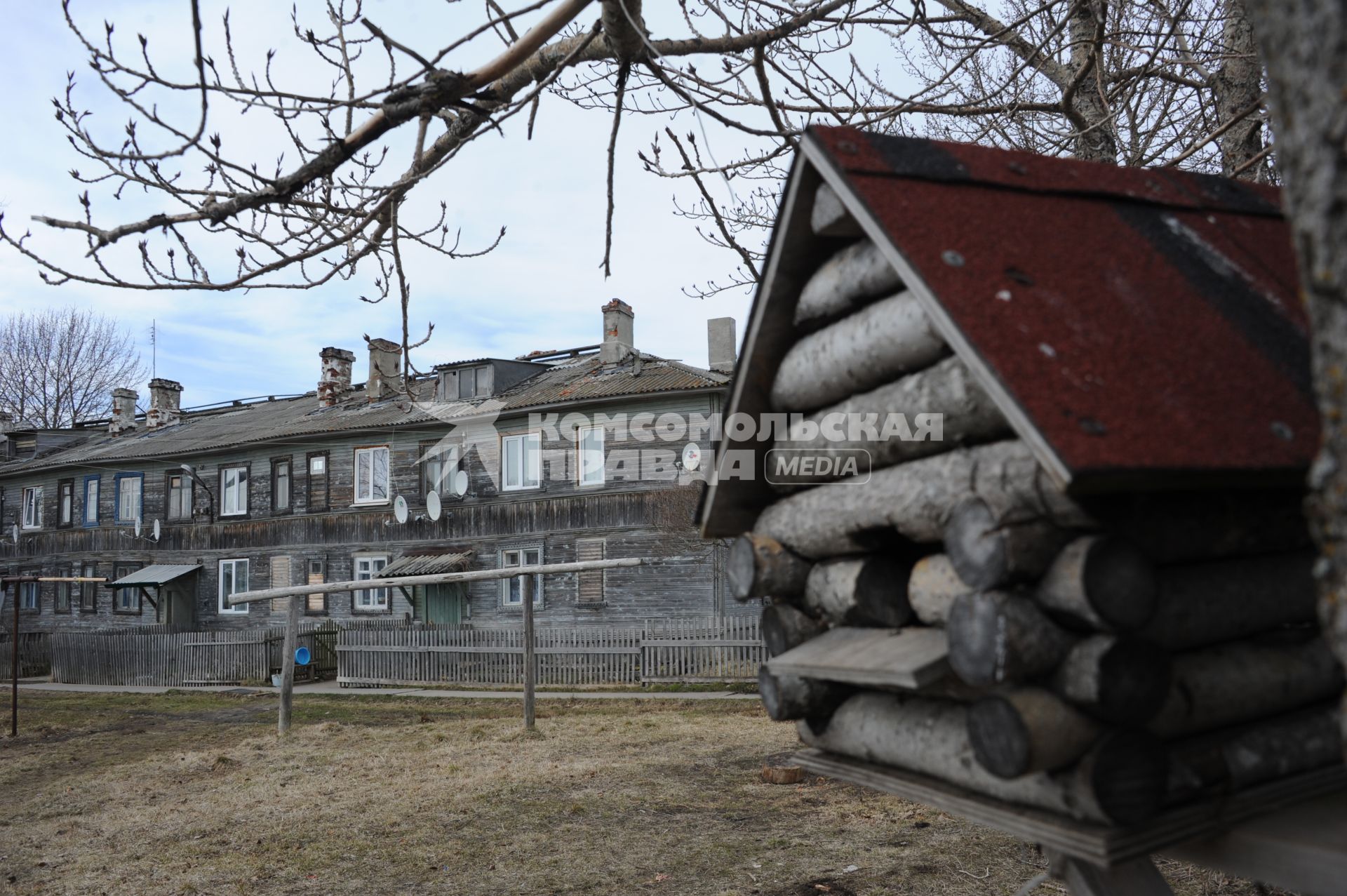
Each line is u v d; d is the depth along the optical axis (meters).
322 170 3.69
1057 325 1.86
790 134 4.21
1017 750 1.72
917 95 4.65
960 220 2.13
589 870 6.41
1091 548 1.67
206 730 14.55
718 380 20.50
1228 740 1.92
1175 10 6.73
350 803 8.70
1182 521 1.83
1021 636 1.72
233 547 27.77
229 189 4.04
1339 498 1.30
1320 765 2.02
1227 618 1.95
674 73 4.22
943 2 6.57
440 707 16.48
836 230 2.41
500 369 24.81
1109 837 1.73
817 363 2.64
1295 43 1.33
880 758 2.53
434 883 6.30
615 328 24.27
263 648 21.66
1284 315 2.12
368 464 25.56
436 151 4.14
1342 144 1.26
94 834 7.99
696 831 7.25
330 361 29.70
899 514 2.24
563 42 4.16
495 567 23.11
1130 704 1.70
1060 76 6.83
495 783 9.23
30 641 25.95
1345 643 1.30
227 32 3.62
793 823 7.37
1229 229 2.46
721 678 17.30
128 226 3.76
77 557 31.30
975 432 2.09
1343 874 1.69
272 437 26.23
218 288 3.94
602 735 12.02
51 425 46.97
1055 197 2.35
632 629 18.17
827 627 2.81
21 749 13.23
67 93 3.62
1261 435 1.73
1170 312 2.01
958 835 6.76
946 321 1.83
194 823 8.20
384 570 23.28
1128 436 1.62
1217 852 1.95
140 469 30.30
